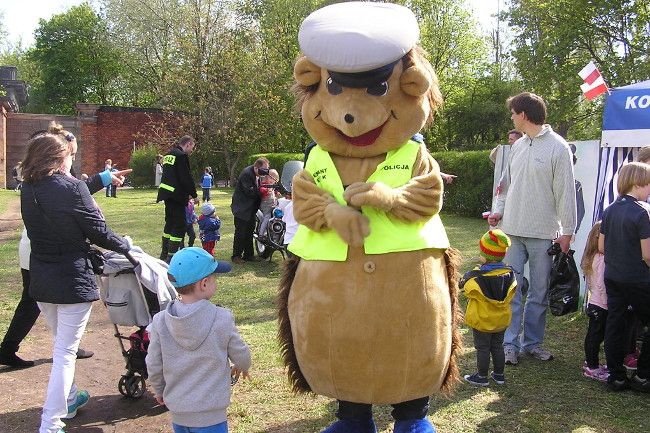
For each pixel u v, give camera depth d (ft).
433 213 9.78
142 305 15.37
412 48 9.80
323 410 14.82
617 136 20.90
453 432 13.51
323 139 10.19
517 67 84.99
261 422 14.24
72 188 12.98
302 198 10.01
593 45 79.92
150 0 133.90
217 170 117.80
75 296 13.00
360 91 9.54
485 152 57.31
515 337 17.80
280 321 10.87
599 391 15.85
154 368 11.36
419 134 10.52
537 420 14.11
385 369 9.52
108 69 176.76
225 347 11.30
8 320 22.58
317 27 9.27
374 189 9.11
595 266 16.69
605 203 22.62
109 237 13.44
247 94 107.86
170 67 126.11
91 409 15.44
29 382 17.11
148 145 112.98
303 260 10.25
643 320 15.66
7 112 110.01
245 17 122.62
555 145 16.66
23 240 17.24
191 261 11.14
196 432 11.17
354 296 9.39
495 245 15.55
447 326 9.98
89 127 116.67
